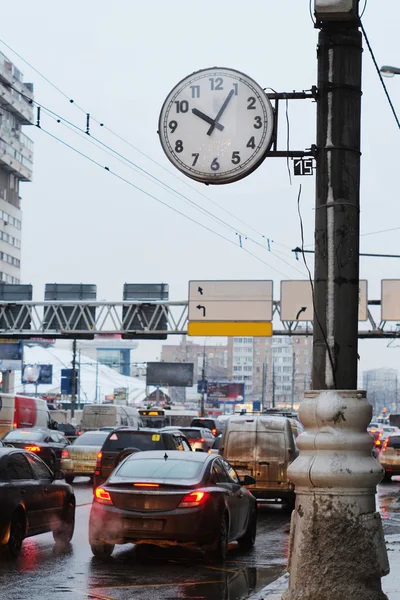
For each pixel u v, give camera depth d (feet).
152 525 57.52
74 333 217.97
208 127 37.65
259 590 48.96
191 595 47.39
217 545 58.70
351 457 28.99
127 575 53.78
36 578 51.93
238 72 38.04
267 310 203.41
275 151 37.76
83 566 56.85
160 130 38.34
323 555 28.66
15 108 485.56
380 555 28.94
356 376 30.86
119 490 58.65
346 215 31.17
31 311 222.07
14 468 61.62
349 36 31.86
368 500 28.99
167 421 258.16
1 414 198.80
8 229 508.94
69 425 255.09
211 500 58.59
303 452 29.60
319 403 29.48
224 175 37.76
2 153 478.18
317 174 31.78
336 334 30.73
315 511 28.89
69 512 68.85
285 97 37.60
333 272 30.94
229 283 205.87
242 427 102.12
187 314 207.31
